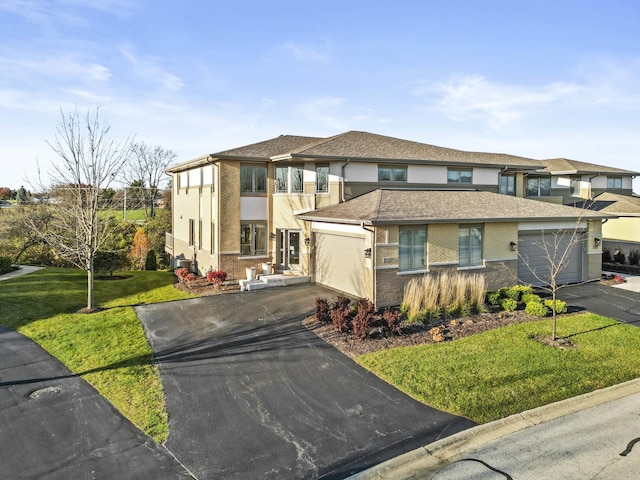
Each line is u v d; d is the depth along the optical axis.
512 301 15.27
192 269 24.95
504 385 9.45
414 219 15.73
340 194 20.14
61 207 23.34
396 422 8.01
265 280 19.42
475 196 20.95
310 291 18.36
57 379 9.81
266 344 12.05
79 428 7.77
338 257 18.27
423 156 22.58
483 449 7.18
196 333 13.00
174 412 8.37
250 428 7.80
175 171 28.11
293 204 21.12
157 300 17.20
